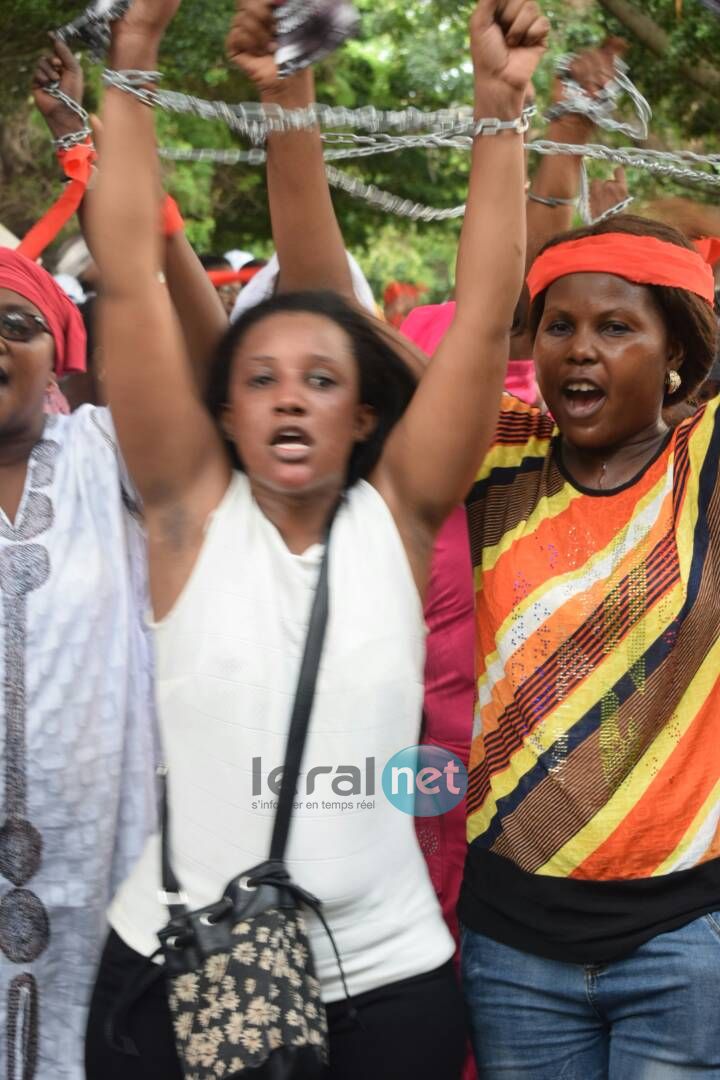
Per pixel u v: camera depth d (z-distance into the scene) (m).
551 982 2.59
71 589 2.87
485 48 2.36
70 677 2.86
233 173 10.75
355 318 2.48
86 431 3.01
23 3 6.64
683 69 7.41
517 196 2.39
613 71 3.10
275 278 3.30
